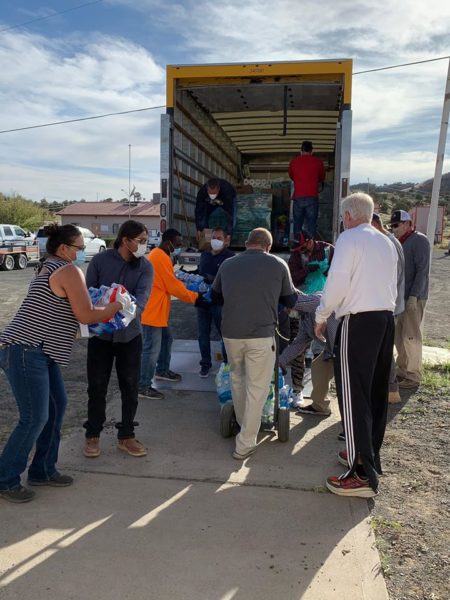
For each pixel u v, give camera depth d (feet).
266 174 45.34
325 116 33.68
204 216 27.02
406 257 18.83
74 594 8.48
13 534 10.08
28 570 9.03
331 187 34.47
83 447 14.05
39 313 10.97
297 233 28.50
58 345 11.17
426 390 19.20
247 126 36.19
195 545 9.78
